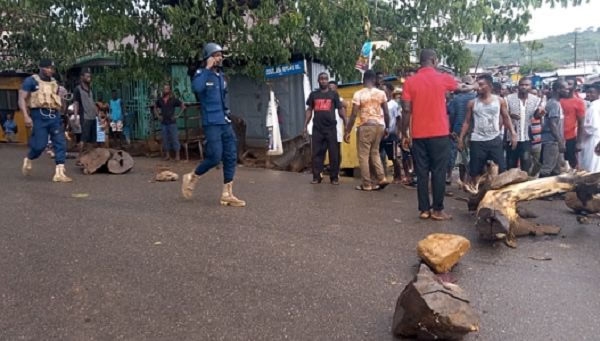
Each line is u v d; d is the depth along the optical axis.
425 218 6.69
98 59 16.44
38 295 4.23
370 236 5.86
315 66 15.23
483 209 5.61
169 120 11.95
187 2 11.99
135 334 3.63
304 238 5.74
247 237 5.74
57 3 12.97
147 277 4.60
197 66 12.87
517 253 5.38
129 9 12.34
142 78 12.91
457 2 12.77
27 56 16.81
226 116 7.06
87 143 11.59
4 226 6.09
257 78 13.26
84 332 3.65
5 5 13.85
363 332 3.69
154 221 6.34
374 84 8.71
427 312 3.42
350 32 12.35
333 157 9.29
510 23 12.77
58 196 7.70
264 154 14.16
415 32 13.36
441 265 4.61
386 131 8.77
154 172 10.24
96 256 5.11
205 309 4.00
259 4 12.09
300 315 3.92
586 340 3.58
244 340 3.56
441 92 6.55
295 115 15.78
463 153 9.10
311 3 11.78
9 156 12.61
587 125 9.48
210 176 9.73
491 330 3.70
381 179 8.74
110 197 7.67
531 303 4.15
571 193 6.80
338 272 4.76
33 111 8.86
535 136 8.91
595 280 4.64
